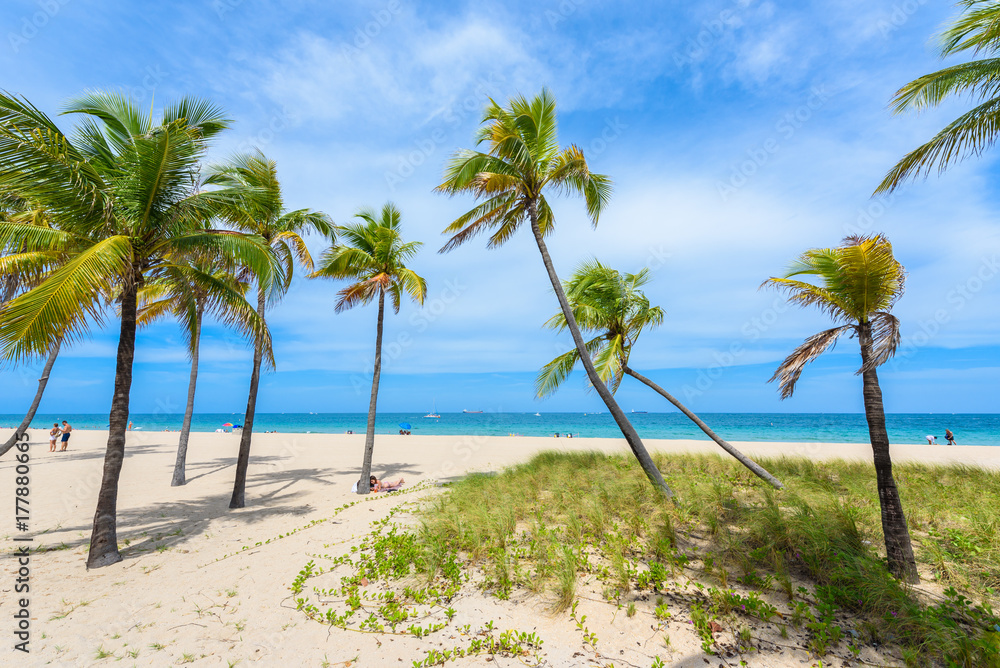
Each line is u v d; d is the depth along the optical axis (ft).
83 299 17.80
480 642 13.70
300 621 15.51
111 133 24.00
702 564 18.12
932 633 12.37
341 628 14.90
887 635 13.09
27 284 22.50
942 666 11.68
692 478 32.27
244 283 40.06
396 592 17.57
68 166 19.72
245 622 15.49
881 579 15.33
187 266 25.66
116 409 23.30
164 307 44.57
